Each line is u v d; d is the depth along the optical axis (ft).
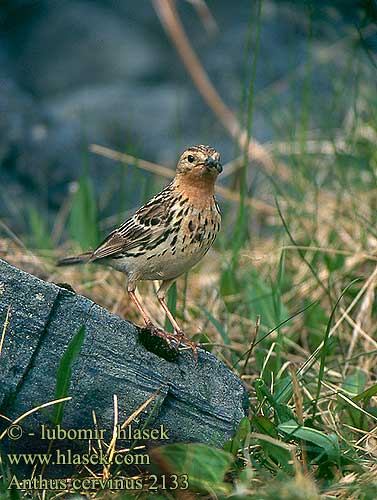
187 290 41.93
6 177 54.90
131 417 25.73
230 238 47.03
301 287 40.16
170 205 29.78
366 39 52.54
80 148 58.80
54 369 25.66
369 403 31.96
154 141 65.10
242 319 38.50
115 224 47.73
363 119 50.67
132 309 38.29
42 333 25.66
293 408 29.81
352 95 55.88
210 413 26.63
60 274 41.63
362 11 46.57
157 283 38.68
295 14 62.54
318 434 25.90
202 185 29.50
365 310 37.06
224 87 66.54
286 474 25.13
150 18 82.84
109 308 38.73
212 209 29.96
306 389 31.19
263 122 59.52
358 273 40.24
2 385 25.26
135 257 30.35
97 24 80.53
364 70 54.70
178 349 27.12
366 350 35.81
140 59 78.13
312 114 57.16
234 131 56.13
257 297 37.19
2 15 81.56
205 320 37.93
